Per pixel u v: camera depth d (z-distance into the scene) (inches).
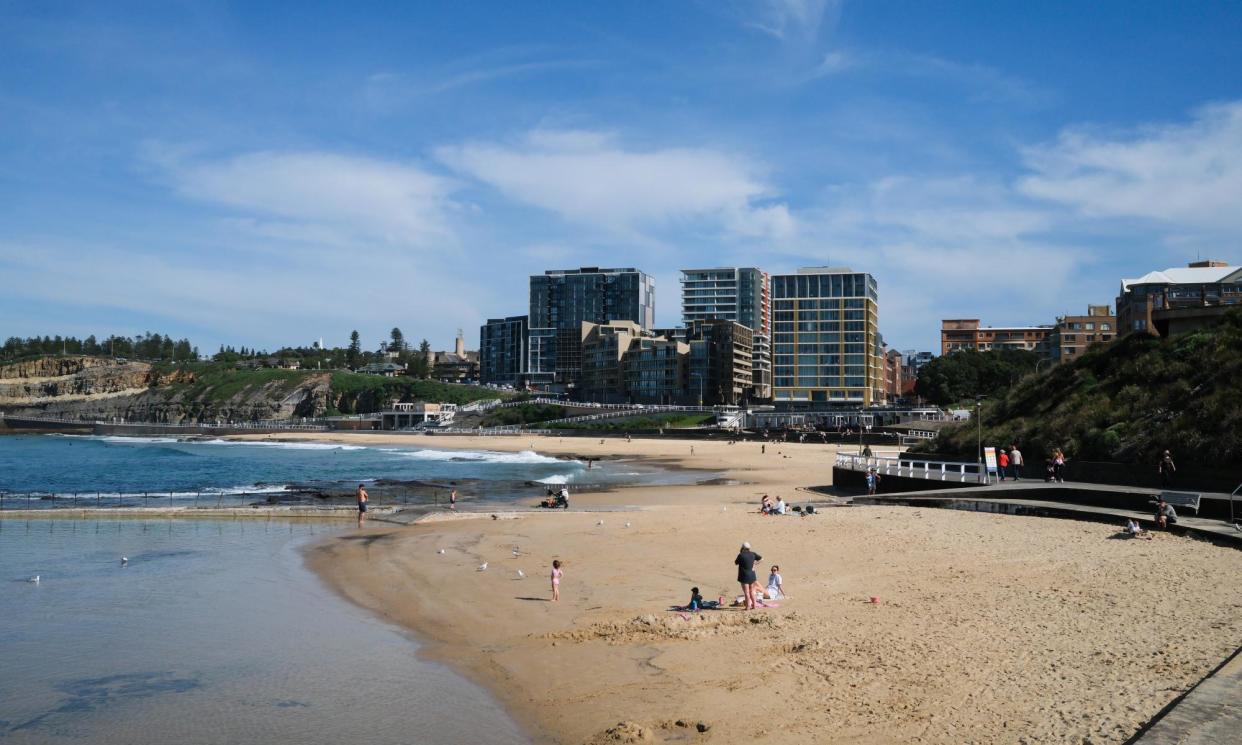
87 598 1164.5
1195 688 571.5
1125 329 5797.2
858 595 1007.6
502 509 2170.3
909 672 702.5
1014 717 583.5
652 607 1025.5
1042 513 1617.9
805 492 2541.8
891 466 2306.8
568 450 5551.2
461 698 741.3
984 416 2758.4
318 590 1205.7
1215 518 1355.8
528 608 1058.7
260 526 1878.7
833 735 589.0
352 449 6382.9
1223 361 1962.4
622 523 1822.1
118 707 737.6
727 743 593.9
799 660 764.0
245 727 687.7
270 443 7623.0
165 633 981.2
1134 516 1416.1
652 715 661.3
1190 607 831.1
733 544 1482.5
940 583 1044.5
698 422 7293.3
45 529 1835.6
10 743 661.9
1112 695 601.3
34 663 868.0
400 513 2086.6
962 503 1800.0
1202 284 5629.9
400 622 1018.1
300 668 842.8
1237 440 1641.2
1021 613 864.9
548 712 693.3
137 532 1790.1
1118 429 2009.1
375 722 692.1
